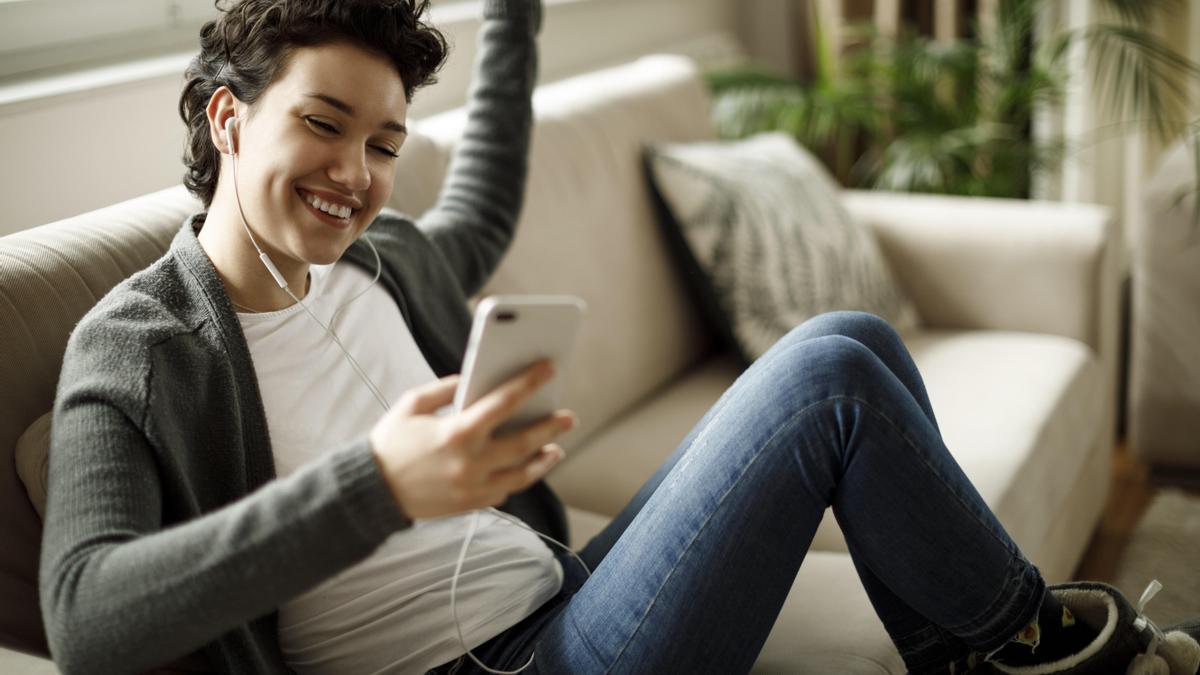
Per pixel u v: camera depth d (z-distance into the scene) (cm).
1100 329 223
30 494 104
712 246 204
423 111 218
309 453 113
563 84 222
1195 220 232
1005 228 227
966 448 172
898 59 293
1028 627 114
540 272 180
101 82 159
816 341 112
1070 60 302
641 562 109
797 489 108
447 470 83
